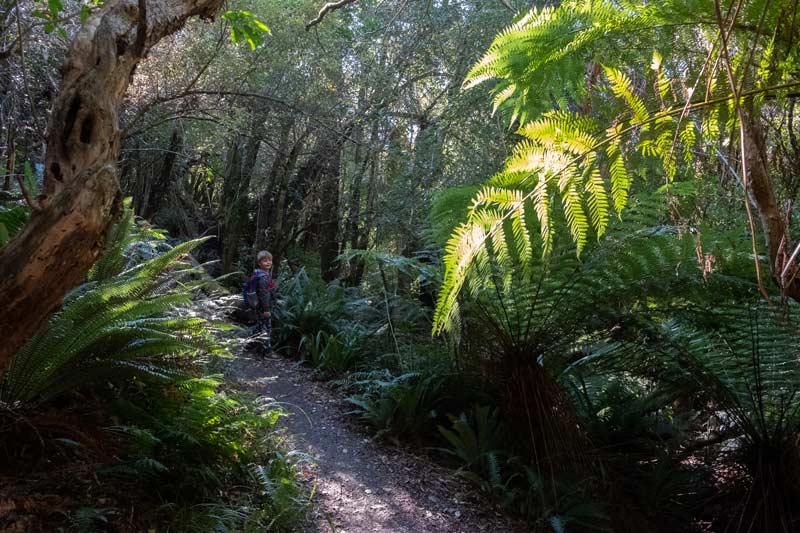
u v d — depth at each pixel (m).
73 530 2.59
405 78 10.86
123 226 3.75
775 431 4.36
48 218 1.41
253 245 12.09
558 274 3.99
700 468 4.89
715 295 3.88
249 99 9.55
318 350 7.16
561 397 4.76
